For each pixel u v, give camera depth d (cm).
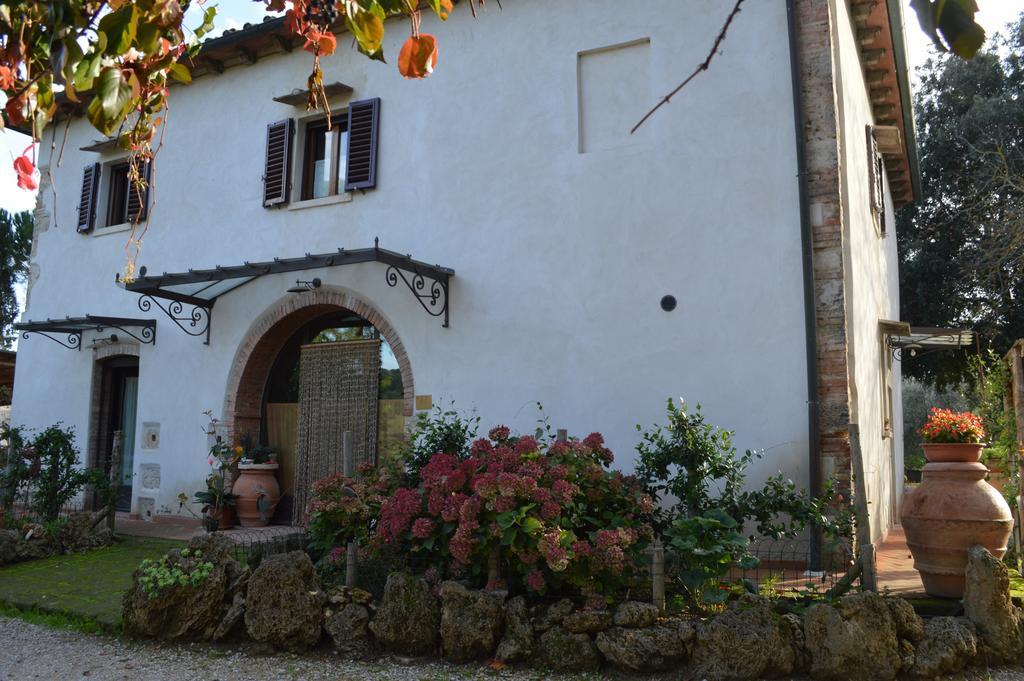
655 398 790
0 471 996
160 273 1143
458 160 933
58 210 1289
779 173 764
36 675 500
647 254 812
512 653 499
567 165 866
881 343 1100
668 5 834
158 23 281
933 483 560
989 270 1598
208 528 960
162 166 1166
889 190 1418
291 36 1045
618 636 482
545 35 900
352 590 551
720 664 466
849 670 464
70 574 756
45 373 1267
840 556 679
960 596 541
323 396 1027
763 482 728
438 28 967
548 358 848
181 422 1092
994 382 877
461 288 909
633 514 575
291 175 1050
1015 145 1769
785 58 775
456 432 721
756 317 756
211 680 486
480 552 529
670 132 817
